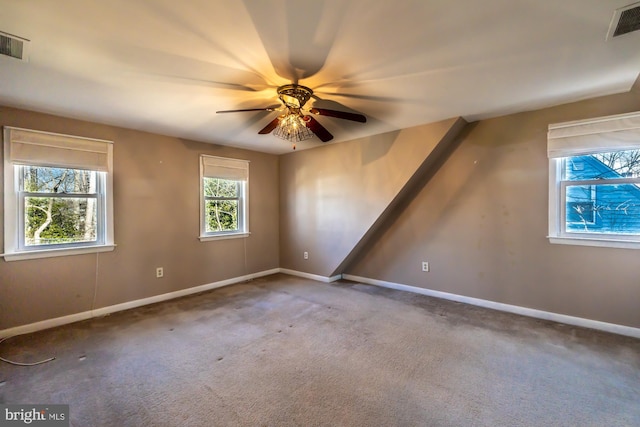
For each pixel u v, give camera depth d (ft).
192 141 13.70
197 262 13.84
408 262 13.60
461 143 11.89
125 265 11.59
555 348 8.12
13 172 9.34
